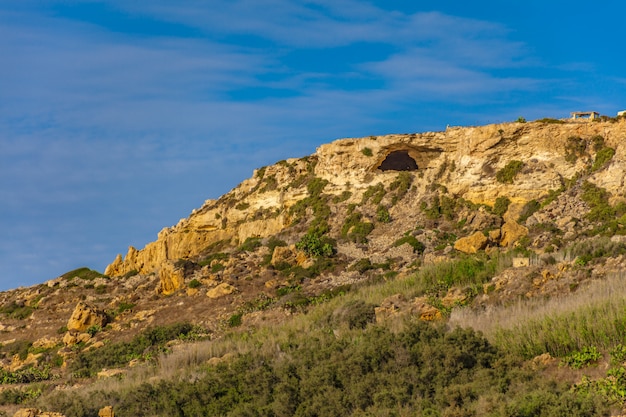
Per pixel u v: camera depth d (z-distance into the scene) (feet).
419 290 237.25
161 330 255.50
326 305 246.47
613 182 288.10
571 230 273.54
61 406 175.63
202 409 171.83
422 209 318.24
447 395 154.51
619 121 303.89
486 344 176.04
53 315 321.73
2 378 241.76
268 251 321.32
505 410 139.23
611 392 142.82
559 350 168.35
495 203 307.17
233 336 240.53
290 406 164.14
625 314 170.60
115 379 211.41
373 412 152.15
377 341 178.40
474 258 256.73
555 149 309.22
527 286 217.77
